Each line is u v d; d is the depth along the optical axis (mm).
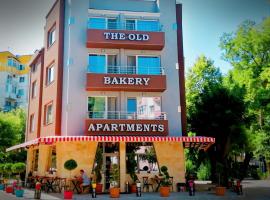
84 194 23031
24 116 56156
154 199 20438
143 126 26328
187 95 38000
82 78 27281
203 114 30531
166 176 23453
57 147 25828
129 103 27828
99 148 26000
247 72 37344
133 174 25656
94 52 27984
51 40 31172
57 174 25453
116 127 25875
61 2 29000
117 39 27578
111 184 25484
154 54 28844
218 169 29203
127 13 29156
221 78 39969
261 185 33625
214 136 30297
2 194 23344
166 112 27938
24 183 31766
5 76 74938
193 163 34406
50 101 29031
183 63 29484
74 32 27938
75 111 26609
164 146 26812
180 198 20875
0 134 45406
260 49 37562
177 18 30453
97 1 29391
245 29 38219
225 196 21984
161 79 27484
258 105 35812
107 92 27531
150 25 29656
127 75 27047
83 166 25250
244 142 30625
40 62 33531
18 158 45688
